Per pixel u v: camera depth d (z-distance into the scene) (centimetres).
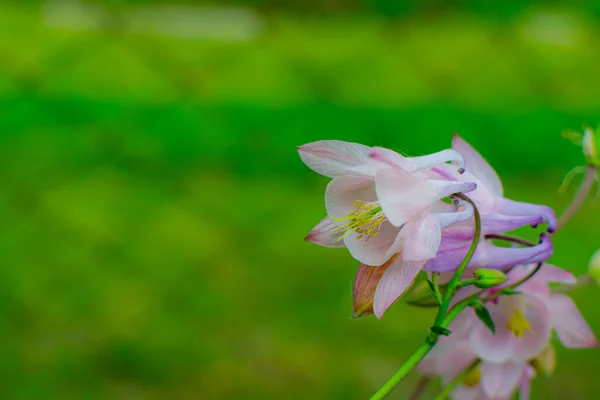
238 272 222
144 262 229
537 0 345
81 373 165
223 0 345
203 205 274
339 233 64
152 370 167
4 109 312
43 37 329
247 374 166
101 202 277
